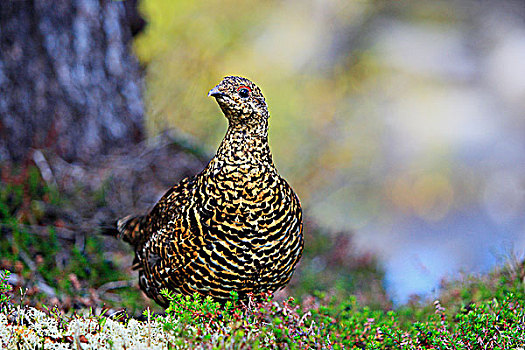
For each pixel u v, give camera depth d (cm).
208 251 654
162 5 1503
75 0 1176
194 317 613
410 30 2906
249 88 638
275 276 681
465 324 671
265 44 2214
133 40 1320
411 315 877
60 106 1166
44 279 840
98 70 1214
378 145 2533
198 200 656
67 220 1015
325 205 1831
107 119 1229
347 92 2427
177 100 1438
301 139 1823
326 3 2469
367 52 2664
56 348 587
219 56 1767
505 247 964
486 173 2817
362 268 1187
